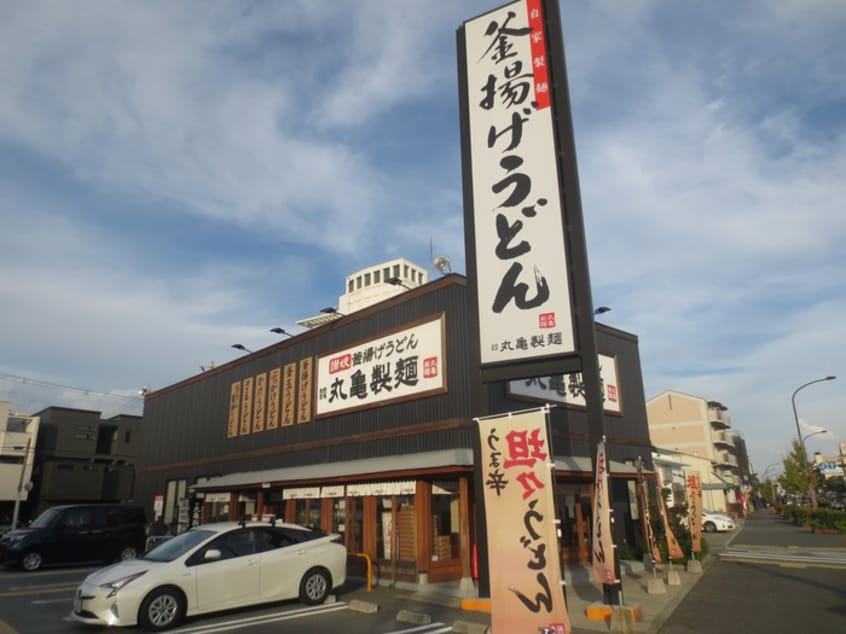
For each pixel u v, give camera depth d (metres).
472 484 13.91
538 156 11.31
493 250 11.34
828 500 65.38
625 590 12.21
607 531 9.16
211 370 24.72
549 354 10.34
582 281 10.45
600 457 9.48
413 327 15.29
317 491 16.39
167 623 9.16
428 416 14.39
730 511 48.72
